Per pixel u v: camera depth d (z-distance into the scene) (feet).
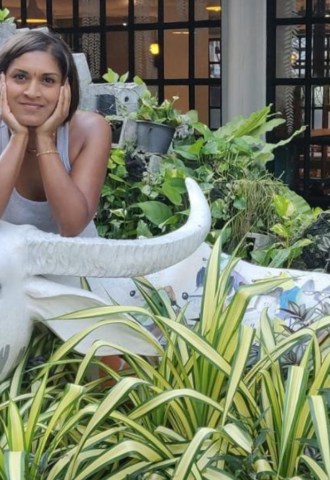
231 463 7.95
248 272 10.19
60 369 9.33
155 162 14.79
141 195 13.73
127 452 7.68
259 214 13.69
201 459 7.95
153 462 7.81
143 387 8.54
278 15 23.41
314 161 24.02
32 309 8.49
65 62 8.96
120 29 25.30
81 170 9.26
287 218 13.10
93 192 9.23
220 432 7.70
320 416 7.36
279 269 10.37
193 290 9.94
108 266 8.43
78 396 7.77
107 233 13.55
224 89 23.61
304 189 23.94
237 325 8.62
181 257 8.73
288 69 23.57
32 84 8.75
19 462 7.00
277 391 8.27
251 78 23.15
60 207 8.84
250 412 8.39
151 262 8.50
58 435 7.79
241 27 22.95
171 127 15.80
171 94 25.03
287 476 7.96
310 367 8.83
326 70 23.47
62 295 8.41
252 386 8.52
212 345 8.43
